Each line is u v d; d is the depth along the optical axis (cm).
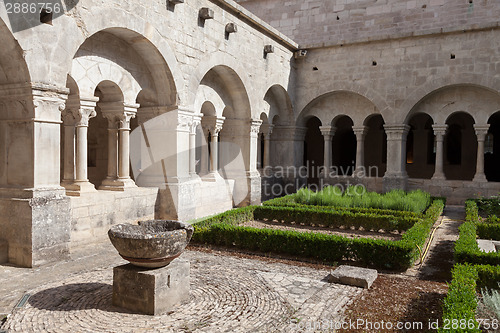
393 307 488
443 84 1415
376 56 1516
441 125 1476
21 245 622
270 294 524
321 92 1614
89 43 794
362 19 1686
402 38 1470
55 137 652
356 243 688
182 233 482
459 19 1524
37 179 628
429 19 1572
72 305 477
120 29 804
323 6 1758
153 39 877
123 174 920
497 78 1333
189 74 1003
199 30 1034
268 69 1417
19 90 616
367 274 581
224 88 1270
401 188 1491
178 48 959
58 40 650
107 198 830
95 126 1250
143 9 847
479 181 1425
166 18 916
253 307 480
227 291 533
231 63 1177
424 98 1482
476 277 515
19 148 635
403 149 1526
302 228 991
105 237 827
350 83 1564
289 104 1633
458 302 417
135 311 462
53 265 636
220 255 731
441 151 1496
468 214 1034
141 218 930
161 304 463
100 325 425
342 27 1722
